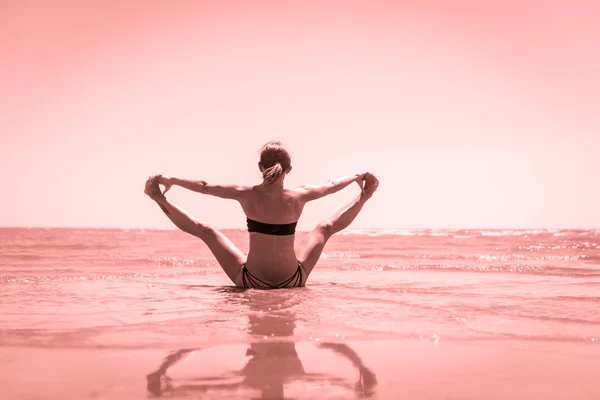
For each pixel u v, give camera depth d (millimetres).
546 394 2062
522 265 8430
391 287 5410
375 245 15227
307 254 5598
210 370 2395
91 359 2588
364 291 5082
